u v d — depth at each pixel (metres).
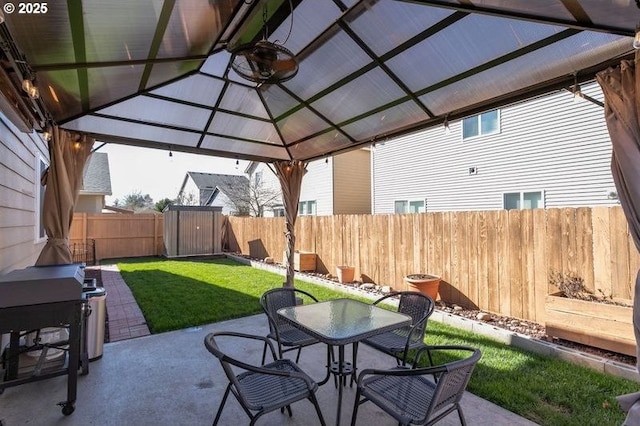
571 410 2.45
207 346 1.97
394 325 2.48
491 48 2.57
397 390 2.08
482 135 7.91
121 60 2.60
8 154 3.58
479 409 2.48
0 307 2.32
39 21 1.86
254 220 10.91
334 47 3.04
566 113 6.60
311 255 8.10
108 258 11.12
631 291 3.45
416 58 2.91
